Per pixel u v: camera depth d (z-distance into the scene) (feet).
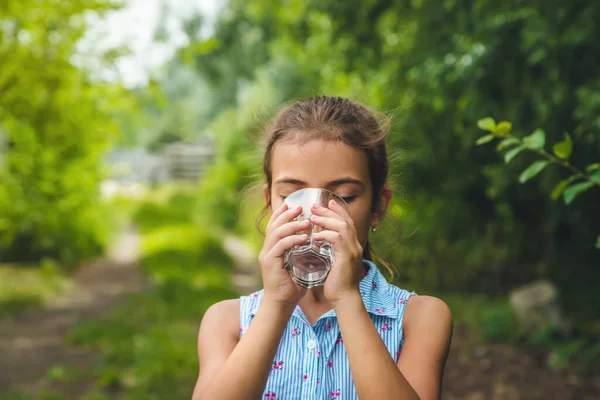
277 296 4.81
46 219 33.32
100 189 42.52
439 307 5.41
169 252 38.19
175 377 15.92
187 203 68.85
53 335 20.42
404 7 20.77
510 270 26.43
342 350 5.19
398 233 6.85
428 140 20.94
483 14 15.67
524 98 16.08
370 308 5.39
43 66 17.07
